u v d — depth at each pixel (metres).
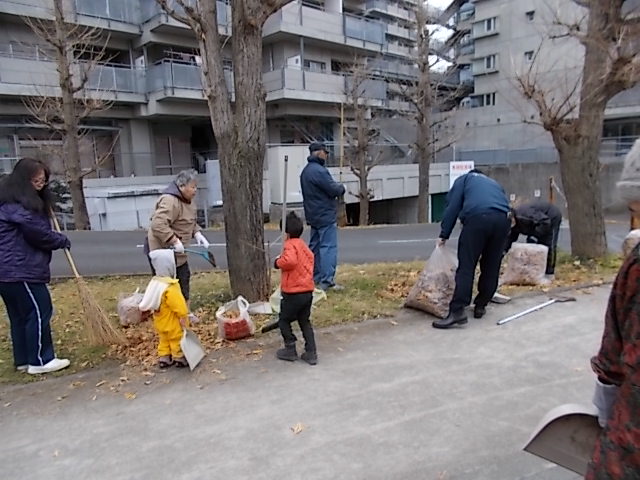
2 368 3.81
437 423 2.83
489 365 3.60
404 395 3.18
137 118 19.78
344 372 3.56
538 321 4.50
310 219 5.70
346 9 27.06
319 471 2.43
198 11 4.59
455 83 29.67
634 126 22.62
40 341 3.68
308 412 3.01
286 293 3.66
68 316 5.19
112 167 19.36
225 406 3.12
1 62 14.82
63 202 15.64
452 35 27.39
